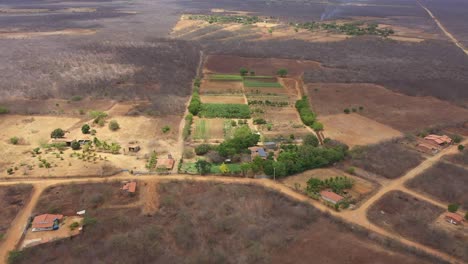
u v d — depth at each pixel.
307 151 91.19
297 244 63.62
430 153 97.56
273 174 84.50
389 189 80.94
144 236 64.81
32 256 60.62
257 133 107.44
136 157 92.75
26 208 72.56
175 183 82.38
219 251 61.56
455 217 70.31
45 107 124.25
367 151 97.31
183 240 64.19
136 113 120.00
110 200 75.94
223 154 91.62
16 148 95.12
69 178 82.88
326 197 76.69
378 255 60.88
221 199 76.75
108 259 59.97
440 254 62.22
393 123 117.25
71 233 66.19
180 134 106.81
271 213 72.94
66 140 99.44
